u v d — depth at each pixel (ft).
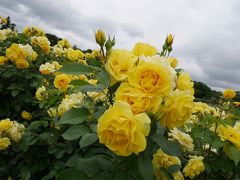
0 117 4.30
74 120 1.42
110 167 1.51
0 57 4.23
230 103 3.78
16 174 3.12
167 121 1.28
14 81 4.19
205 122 2.10
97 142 2.03
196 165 1.79
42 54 4.92
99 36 1.55
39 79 4.05
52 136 2.55
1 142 2.92
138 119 1.08
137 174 1.31
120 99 1.20
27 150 2.92
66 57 5.58
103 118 1.11
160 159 1.65
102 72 1.33
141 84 1.18
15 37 5.91
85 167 1.51
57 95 3.09
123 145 1.11
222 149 1.90
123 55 1.28
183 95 1.25
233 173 1.89
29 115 3.78
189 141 1.72
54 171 2.55
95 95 1.77
